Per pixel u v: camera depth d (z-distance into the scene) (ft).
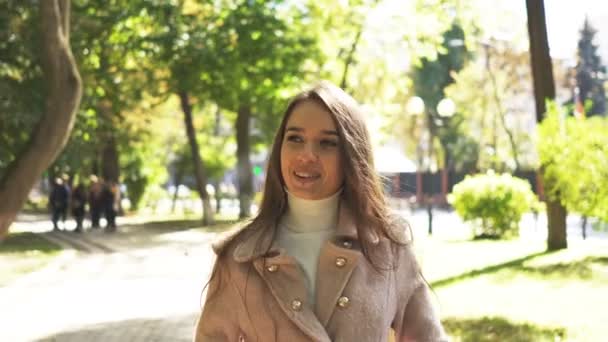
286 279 7.84
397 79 110.52
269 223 8.23
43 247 79.66
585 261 47.78
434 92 201.77
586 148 48.06
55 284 51.37
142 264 63.16
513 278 43.73
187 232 102.17
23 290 48.52
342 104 8.19
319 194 8.07
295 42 101.09
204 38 101.60
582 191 48.49
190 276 54.90
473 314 33.68
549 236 56.85
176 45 100.73
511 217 77.30
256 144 148.25
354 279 7.80
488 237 77.71
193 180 196.65
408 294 8.22
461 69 191.72
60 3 37.70
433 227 104.42
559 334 28.71
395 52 101.35
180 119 165.48
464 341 28.40
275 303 7.82
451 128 199.93
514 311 33.71
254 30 99.86
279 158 8.39
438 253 59.36
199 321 8.45
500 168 183.73
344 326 7.70
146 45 102.01
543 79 58.34
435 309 8.43
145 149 164.25
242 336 8.15
